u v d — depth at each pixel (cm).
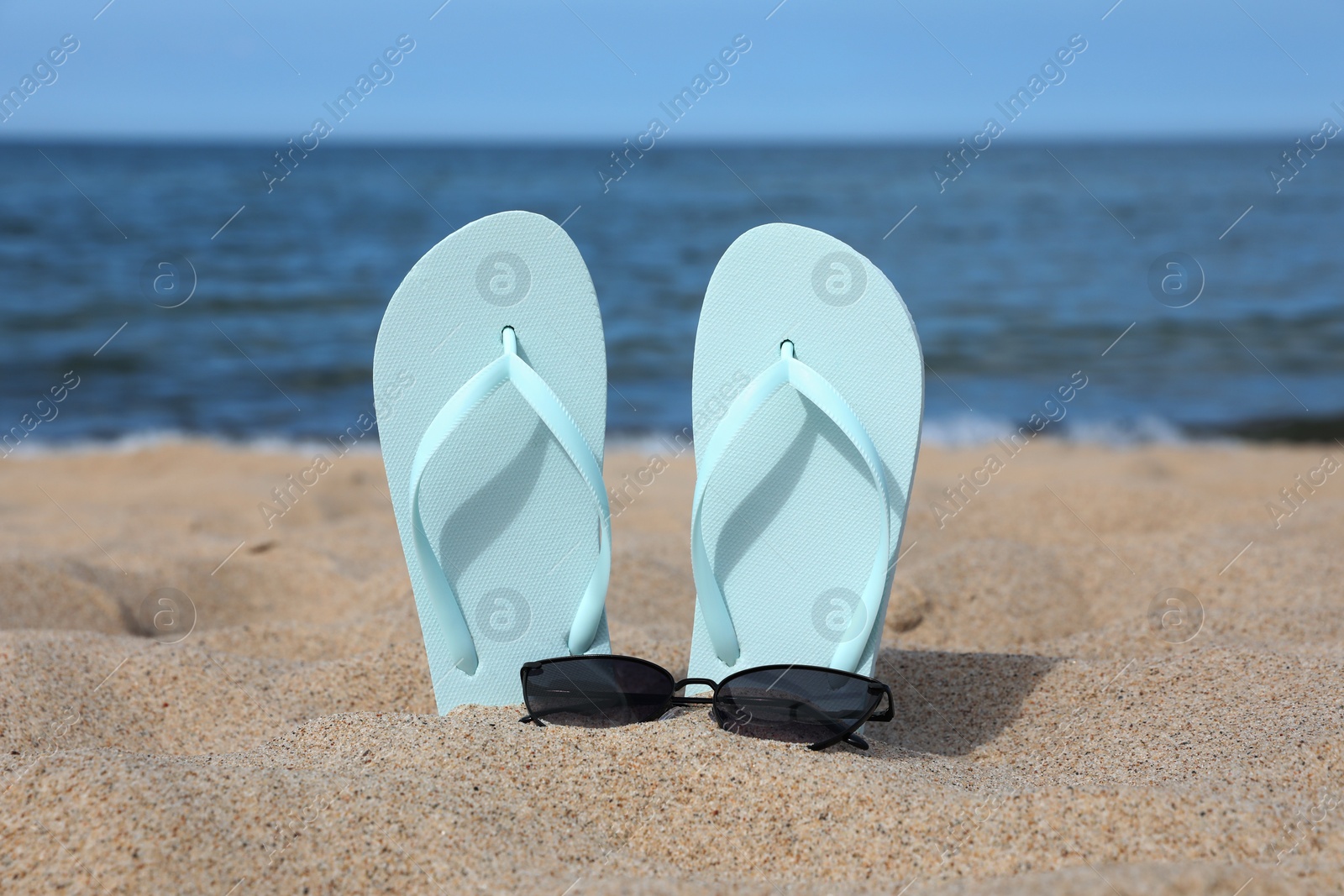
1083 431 696
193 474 570
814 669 183
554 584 204
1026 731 205
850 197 2025
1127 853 136
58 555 356
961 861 139
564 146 6631
